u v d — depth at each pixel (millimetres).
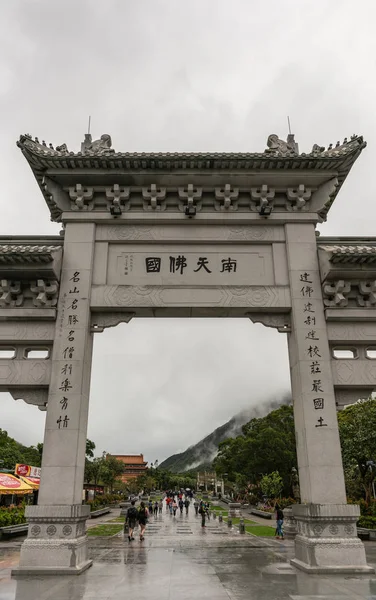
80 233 16328
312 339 15094
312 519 13203
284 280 16000
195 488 151000
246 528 31531
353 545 12938
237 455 65375
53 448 13688
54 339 14930
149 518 43688
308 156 15906
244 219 16531
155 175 16188
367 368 15031
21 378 14680
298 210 16766
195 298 15594
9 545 21344
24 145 15836
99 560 15461
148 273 15984
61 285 15562
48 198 17422
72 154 15953
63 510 12922
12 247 15602
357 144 15992
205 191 16766
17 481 31766
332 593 10219
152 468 149875
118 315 15742
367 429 29734
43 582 11453
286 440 59062
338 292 15359
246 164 16016
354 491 39875
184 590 10508
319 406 14344
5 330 15133
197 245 16484
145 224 16609
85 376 14852
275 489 51125
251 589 10625
